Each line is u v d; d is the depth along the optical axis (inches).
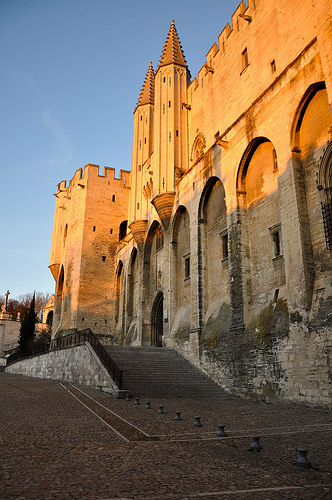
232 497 196.1
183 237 1192.2
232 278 842.2
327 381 548.7
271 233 771.4
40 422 394.9
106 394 685.9
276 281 743.1
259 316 743.1
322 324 572.7
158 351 1016.2
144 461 259.9
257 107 808.9
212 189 1038.4
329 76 588.7
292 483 218.8
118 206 1929.1
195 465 253.8
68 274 1836.9
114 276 1818.4
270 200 788.0
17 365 1371.8
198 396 756.6
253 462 262.2
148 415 473.1
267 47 858.1
